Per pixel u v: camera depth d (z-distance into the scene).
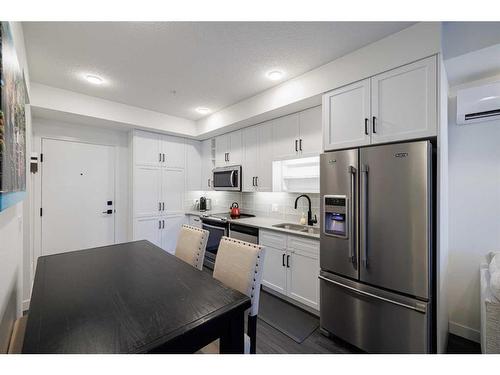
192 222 4.09
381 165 1.69
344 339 1.89
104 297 1.13
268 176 3.10
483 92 1.84
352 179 1.81
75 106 2.84
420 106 1.62
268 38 1.81
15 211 1.61
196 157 4.37
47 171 3.09
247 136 3.42
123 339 0.83
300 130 2.70
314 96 2.27
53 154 3.13
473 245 2.00
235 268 1.53
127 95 2.94
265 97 2.77
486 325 1.39
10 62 0.94
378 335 1.71
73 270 1.49
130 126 3.44
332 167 1.97
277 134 2.97
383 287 1.69
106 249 1.98
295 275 2.47
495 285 1.37
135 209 3.60
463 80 2.00
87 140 3.41
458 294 2.06
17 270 1.77
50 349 0.77
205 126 3.82
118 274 1.43
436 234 1.57
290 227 3.01
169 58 2.10
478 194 1.98
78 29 1.70
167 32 1.74
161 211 3.88
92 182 3.46
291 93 2.47
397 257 1.62
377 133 1.81
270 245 2.75
